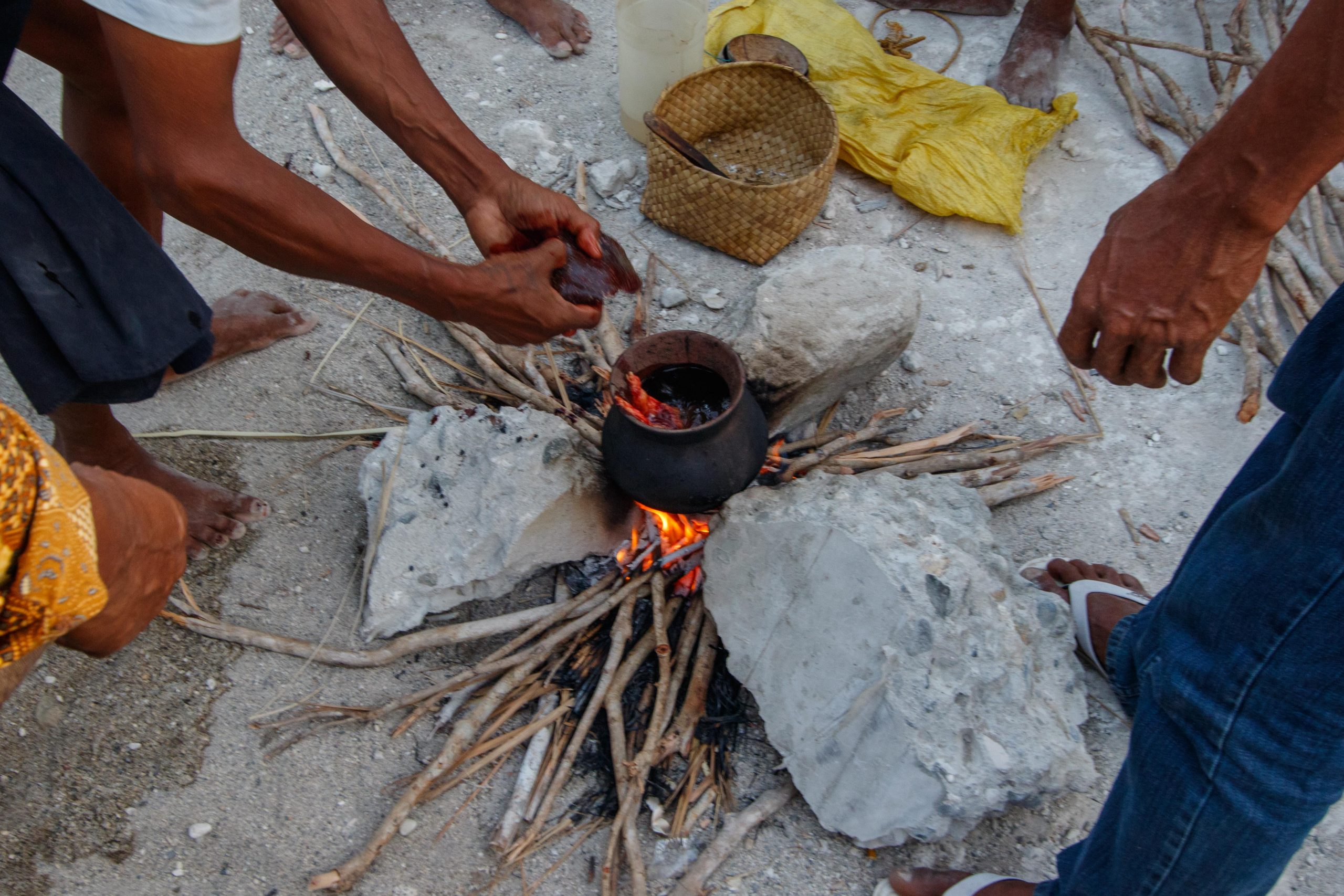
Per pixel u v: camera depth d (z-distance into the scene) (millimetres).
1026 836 1921
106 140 1944
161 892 1818
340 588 2205
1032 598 1945
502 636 2154
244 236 1390
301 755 1980
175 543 1314
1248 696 1224
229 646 2111
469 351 2566
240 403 2502
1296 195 1198
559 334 1774
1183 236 1291
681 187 2766
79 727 1990
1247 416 2178
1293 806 1236
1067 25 3238
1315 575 1142
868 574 1820
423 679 2092
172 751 1972
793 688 1913
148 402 2490
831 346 2275
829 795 1856
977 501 2086
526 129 3186
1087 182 3129
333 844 1885
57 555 976
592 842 1909
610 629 2146
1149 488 2461
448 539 2092
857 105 3180
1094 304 1403
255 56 3369
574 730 2018
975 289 2881
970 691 1752
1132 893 1403
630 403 2053
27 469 943
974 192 2938
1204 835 1301
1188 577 1340
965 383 2664
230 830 1889
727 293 2828
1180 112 3217
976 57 3465
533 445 2100
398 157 3094
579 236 1857
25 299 1498
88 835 1869
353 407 2520
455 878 1855
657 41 2902
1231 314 1357
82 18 1659
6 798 1900
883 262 2396
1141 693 1425
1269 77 1142
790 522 1935
